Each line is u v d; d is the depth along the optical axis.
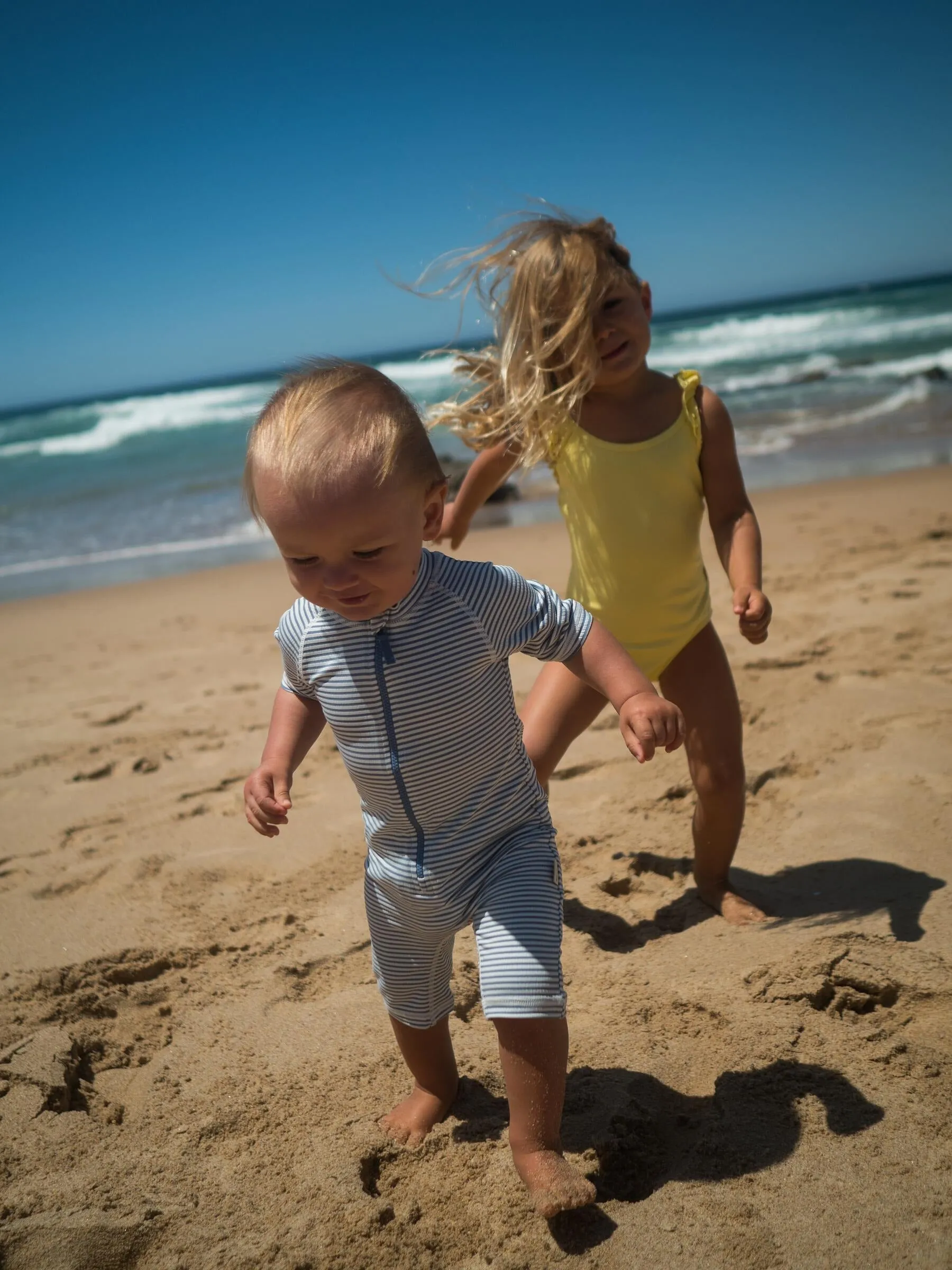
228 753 4.43
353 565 1.72
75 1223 1.89
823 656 4.66
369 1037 2.45
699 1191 1.86
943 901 2.70
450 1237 1.84
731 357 30.17
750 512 2.77
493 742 1.93
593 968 2.62
